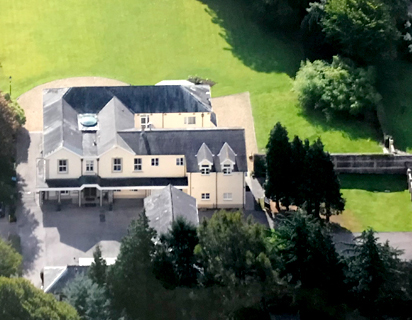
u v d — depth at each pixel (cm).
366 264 19925
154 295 19712
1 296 18438
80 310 19188
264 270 19588
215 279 19638
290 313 19925
